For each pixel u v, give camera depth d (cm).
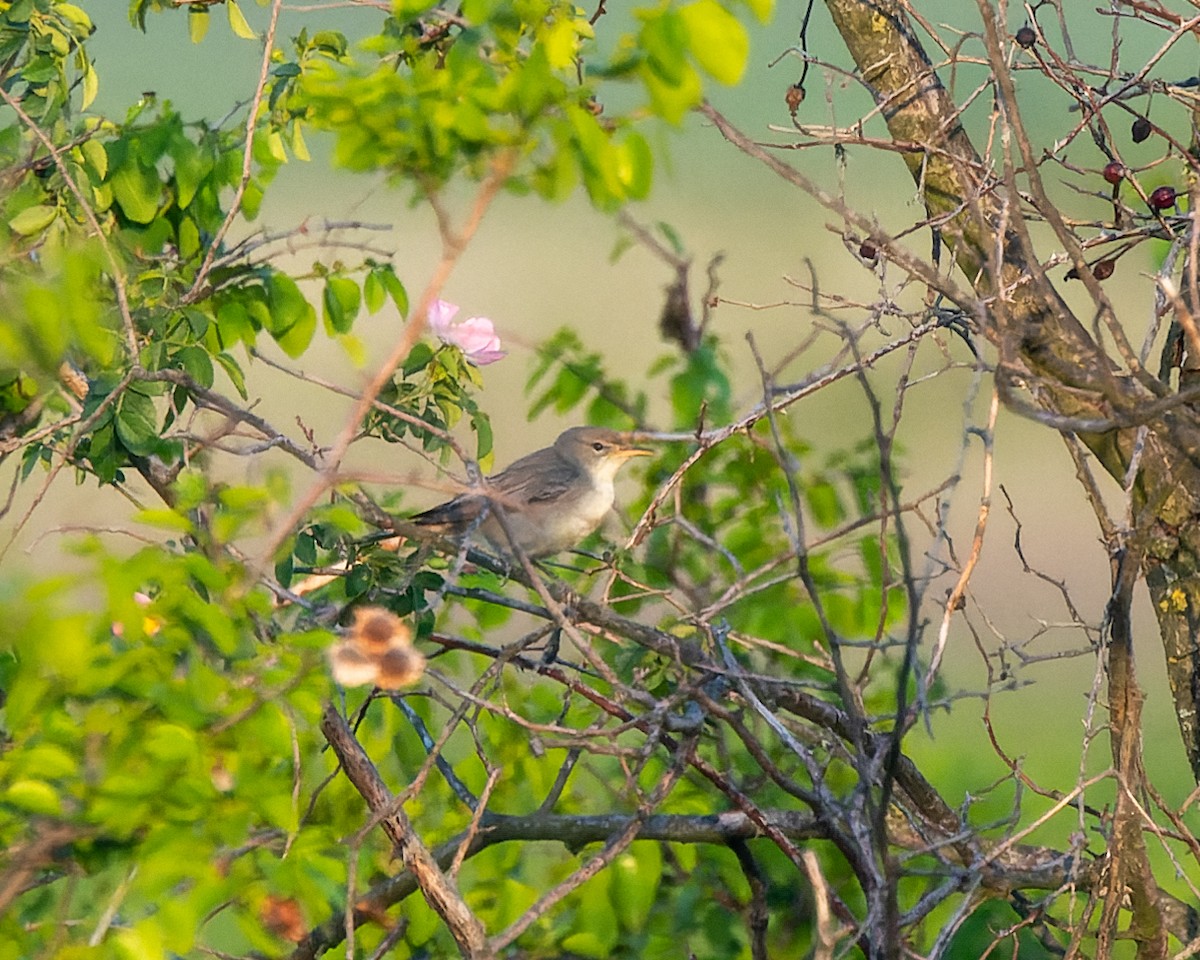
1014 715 1948
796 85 884
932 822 909
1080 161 1201
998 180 818
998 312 736
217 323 856
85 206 722
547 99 584
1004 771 1583
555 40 601
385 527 769
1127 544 763
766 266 3550
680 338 1005
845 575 1013
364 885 843
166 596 591
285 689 605
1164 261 827
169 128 839
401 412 806
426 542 775
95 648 589
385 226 837
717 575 1032
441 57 802
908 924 828
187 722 579
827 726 887
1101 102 845
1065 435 787
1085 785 761
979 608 824
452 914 748
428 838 907
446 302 888
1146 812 782
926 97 891
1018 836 781
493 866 902
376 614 633
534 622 1181
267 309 861
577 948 823
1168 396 688
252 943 674
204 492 655
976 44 1475
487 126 599
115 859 590
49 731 582
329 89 620
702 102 617
